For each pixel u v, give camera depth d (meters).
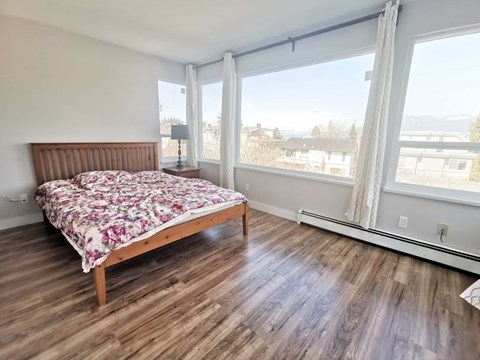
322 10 2.34
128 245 1.73
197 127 4.47
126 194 2.51
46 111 2.89
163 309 1.60
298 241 2.66
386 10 2.14
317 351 1.32
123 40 3.18
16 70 2.63
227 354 1.29
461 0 1.91
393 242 2.38
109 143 3.41
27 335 1.37
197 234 2.83
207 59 3.97
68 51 2.95
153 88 3.88
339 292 1.82
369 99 2.34
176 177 3.39
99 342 1.34
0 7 2.33
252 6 2.27
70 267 2.04
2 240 2.49
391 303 1.70
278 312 1.60
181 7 2.30
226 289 1.83
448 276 2.02
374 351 1.33
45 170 2.89
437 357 1.30
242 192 3.92
